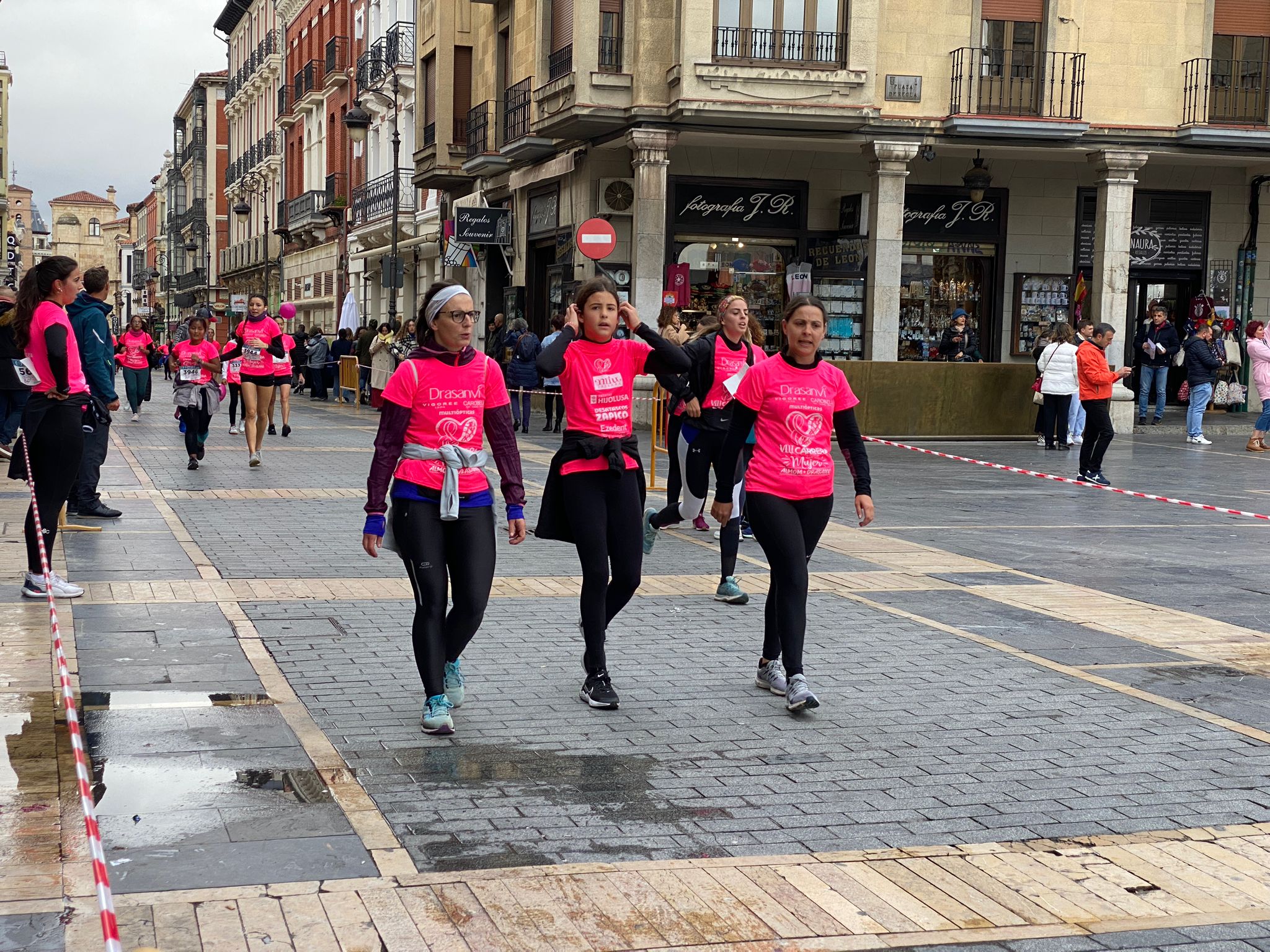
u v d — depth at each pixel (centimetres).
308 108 5188
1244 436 2280
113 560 909
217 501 1238
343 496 1295
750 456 845
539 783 484
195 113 8375
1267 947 362
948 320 2512
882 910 380
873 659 687
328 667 639
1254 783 505
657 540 1091
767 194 2398
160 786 464
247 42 6794
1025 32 2289
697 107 2114
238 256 6838
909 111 2261
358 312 4456
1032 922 375
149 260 12394
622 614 795
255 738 522
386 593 817
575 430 600
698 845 427
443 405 541
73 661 631
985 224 2500
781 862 413
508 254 2808
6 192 8044
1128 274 2430
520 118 2556
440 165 3033
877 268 2253
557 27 2380
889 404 2081
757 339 893
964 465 1738
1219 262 2594
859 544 1073
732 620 785
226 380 1656
